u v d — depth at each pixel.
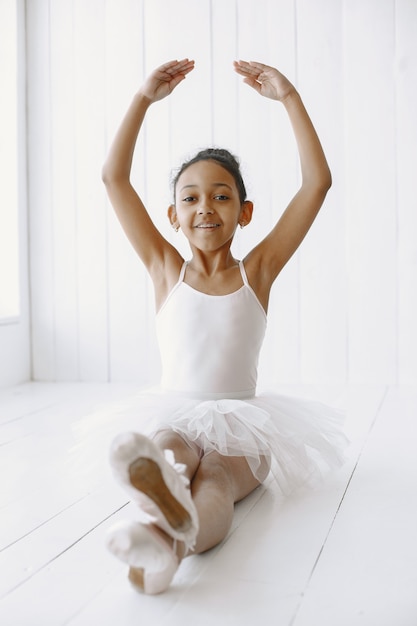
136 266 3.11
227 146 2.98
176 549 0.97
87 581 1.04
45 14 3.13
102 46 3.09
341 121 2.88
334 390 2.73
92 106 3.11
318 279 2.92
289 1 2.89
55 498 1.44
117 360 3.14
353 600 0.96
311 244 2.92
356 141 2.87
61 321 3.18
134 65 3.06
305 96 2.90
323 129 2.89
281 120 2.93
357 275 2.90
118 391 2.85
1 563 1.11
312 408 1.57
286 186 2.93
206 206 1.45
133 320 3.12
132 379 3.14
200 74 2.99
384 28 2.83
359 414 2.25
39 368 3.21
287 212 1.55
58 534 1.23
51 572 1.07
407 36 2.81
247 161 2.96
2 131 3.13
